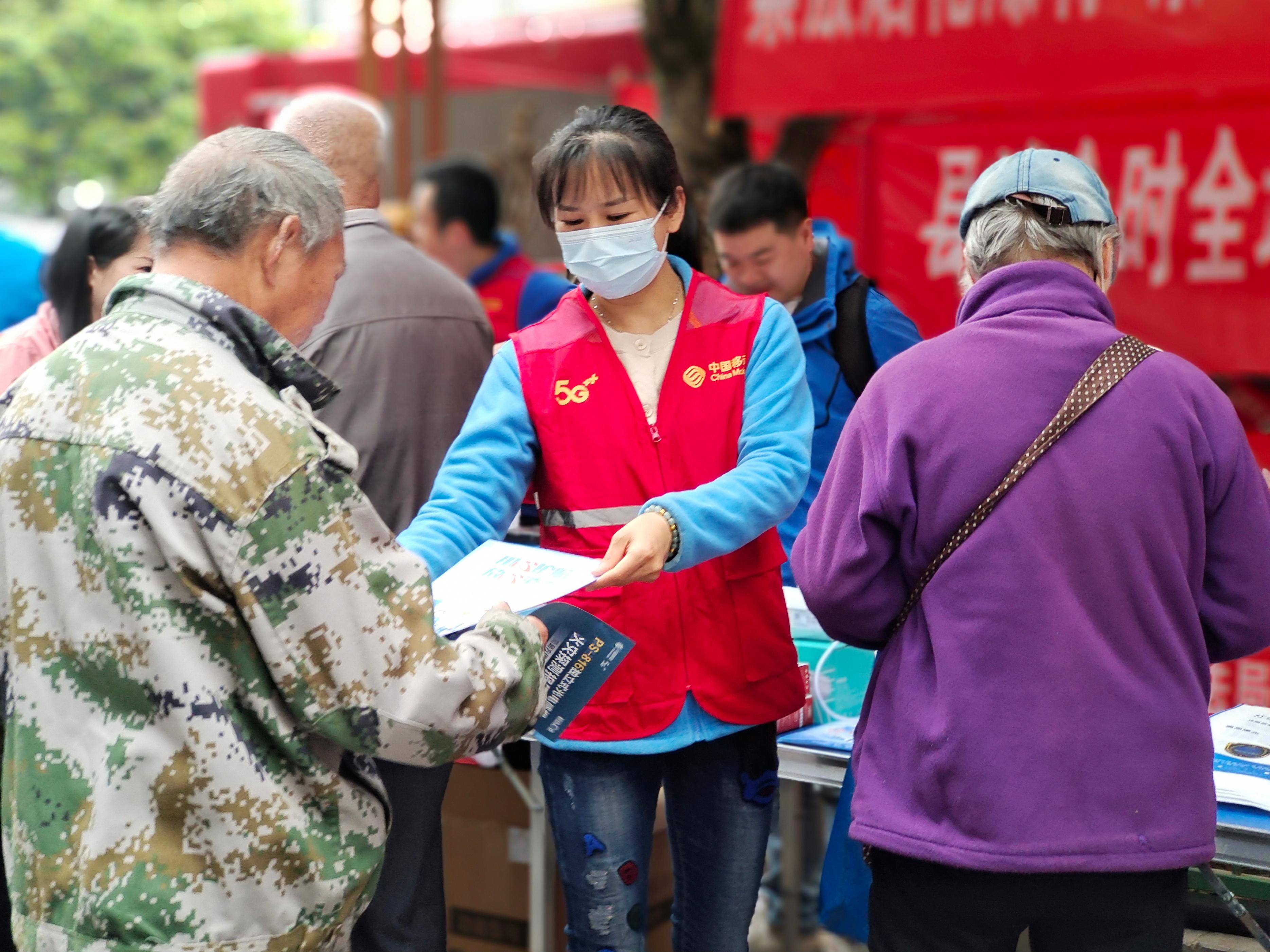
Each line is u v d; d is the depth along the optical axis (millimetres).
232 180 1539
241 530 1401
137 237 2727
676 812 2102
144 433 1419
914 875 1681
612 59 8109
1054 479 1595
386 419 2393
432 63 7195
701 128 5652
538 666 1636
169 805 1430
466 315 2535
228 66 8484
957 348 1677
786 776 2127
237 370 1484
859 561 1681
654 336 2012
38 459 1472
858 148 4973
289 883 1477
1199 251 4309
